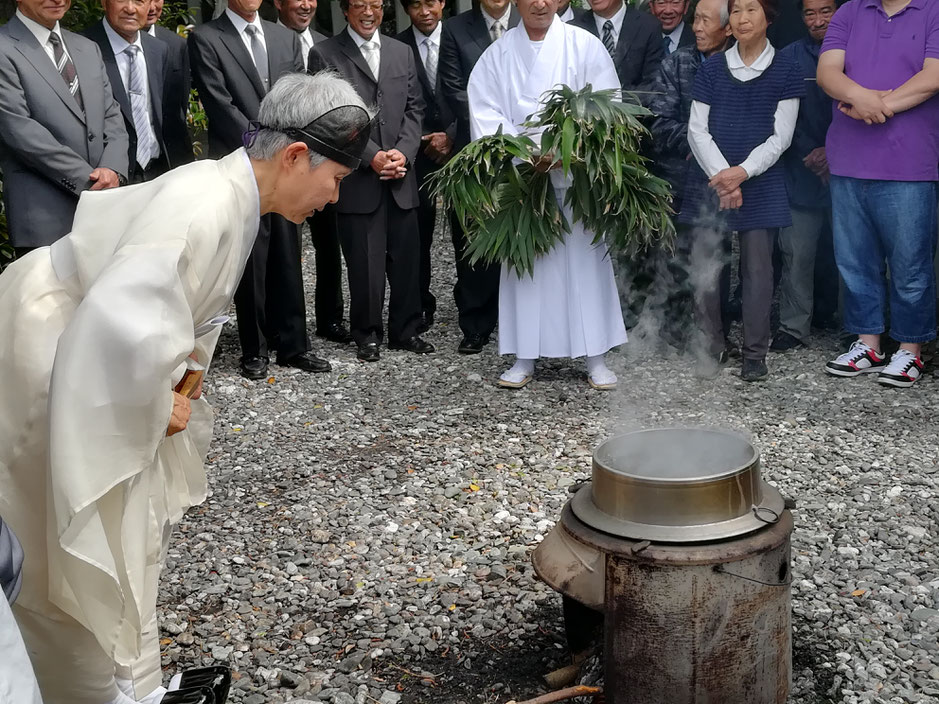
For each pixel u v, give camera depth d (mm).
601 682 2717
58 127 5125
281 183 2535
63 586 2312
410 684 2926
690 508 2406
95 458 2131
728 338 6336
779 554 2473
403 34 6555
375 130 5977
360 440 4891
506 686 2896
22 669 1428
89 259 2357
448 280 8000
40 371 2322
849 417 4941
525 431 4926
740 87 5348
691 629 2424
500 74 5387
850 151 5309
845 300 5602
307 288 7934
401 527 3924
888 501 3986
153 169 5953
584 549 2545
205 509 4152
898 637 3037
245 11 5742
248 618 3299
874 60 5164
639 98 5836
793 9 6398
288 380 5855
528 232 5254
